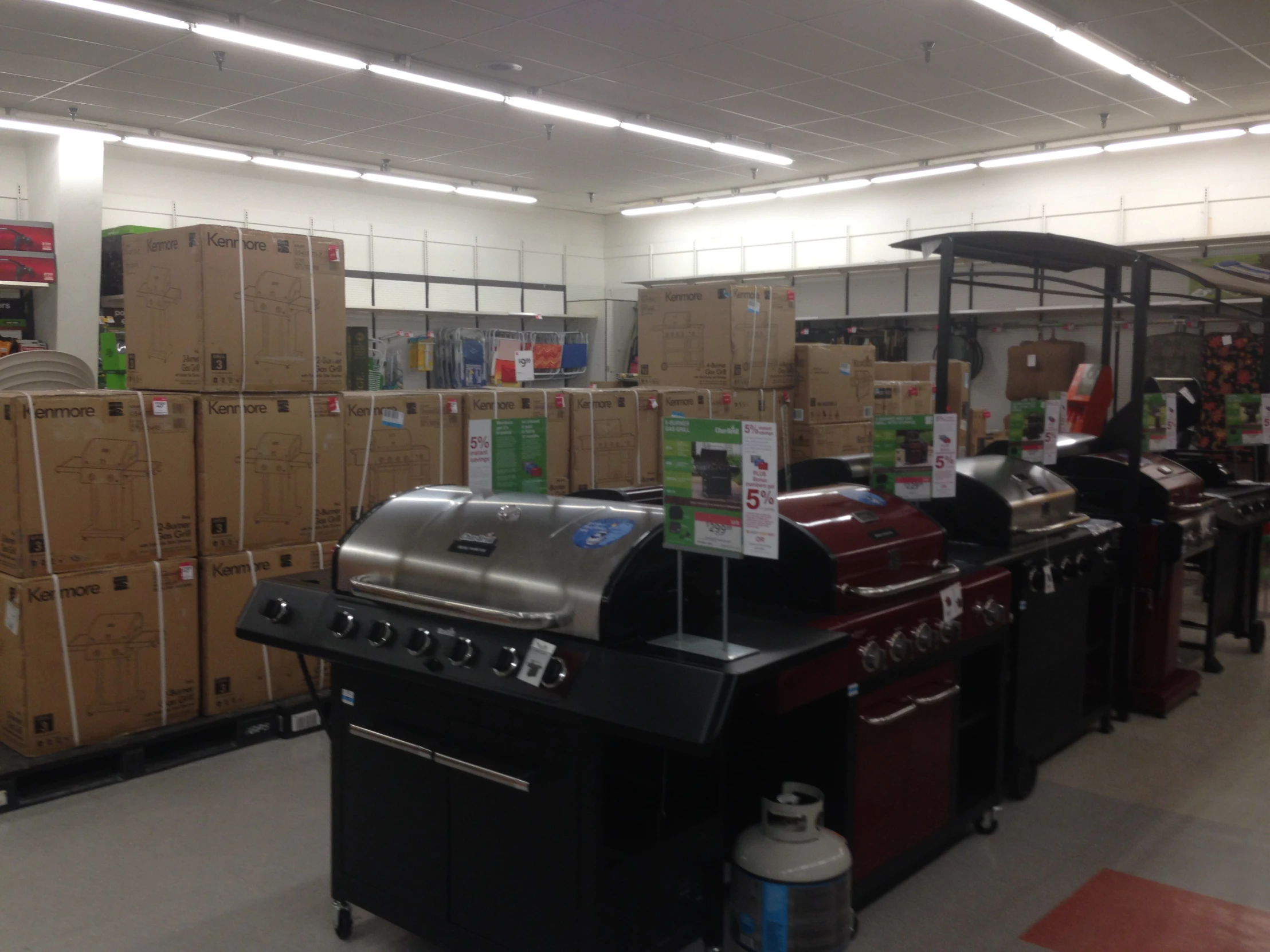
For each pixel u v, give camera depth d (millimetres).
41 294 8789
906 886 2697
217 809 3150
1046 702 3400
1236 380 7688
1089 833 3041
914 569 2570
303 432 3801
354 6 6094
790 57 7039
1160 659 4172
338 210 11422
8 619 3234
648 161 10461
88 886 2666
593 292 14164
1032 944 2412
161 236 3645
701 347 5367
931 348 10930
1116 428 4762
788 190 11688
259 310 3664
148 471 3432
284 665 3801
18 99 7914
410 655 2064
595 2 6012
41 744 3213
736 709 2291
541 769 1977
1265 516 5004
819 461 3410
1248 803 3279
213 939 2412
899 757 2553
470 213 12672
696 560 2107
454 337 11516
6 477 3219
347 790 2371
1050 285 9984
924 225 11148
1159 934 2467
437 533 2229
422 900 2229
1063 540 3408
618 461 4820
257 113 8477
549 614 1909
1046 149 9711
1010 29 6383
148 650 3441
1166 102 8094
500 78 7621
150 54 6879
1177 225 9406
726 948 2402
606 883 1962
